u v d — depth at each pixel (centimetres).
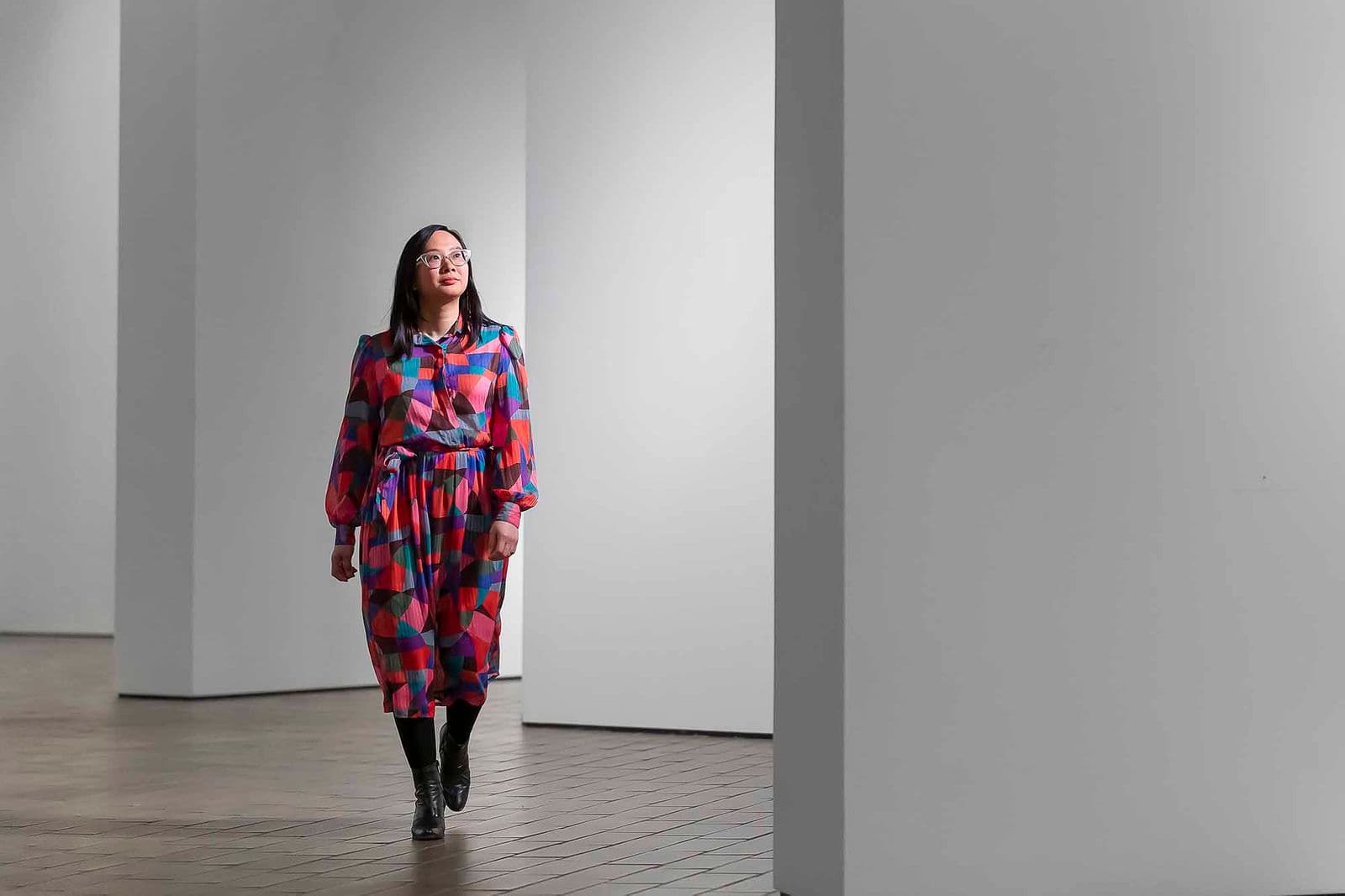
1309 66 391
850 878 365
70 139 1431
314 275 980
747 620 740
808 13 385
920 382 371
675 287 752
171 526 930
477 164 1042
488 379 503
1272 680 386
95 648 1292
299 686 972
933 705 370
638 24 755
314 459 983
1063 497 378
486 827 505
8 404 1445
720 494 745
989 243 375
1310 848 387
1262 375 388
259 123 954
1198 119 386
